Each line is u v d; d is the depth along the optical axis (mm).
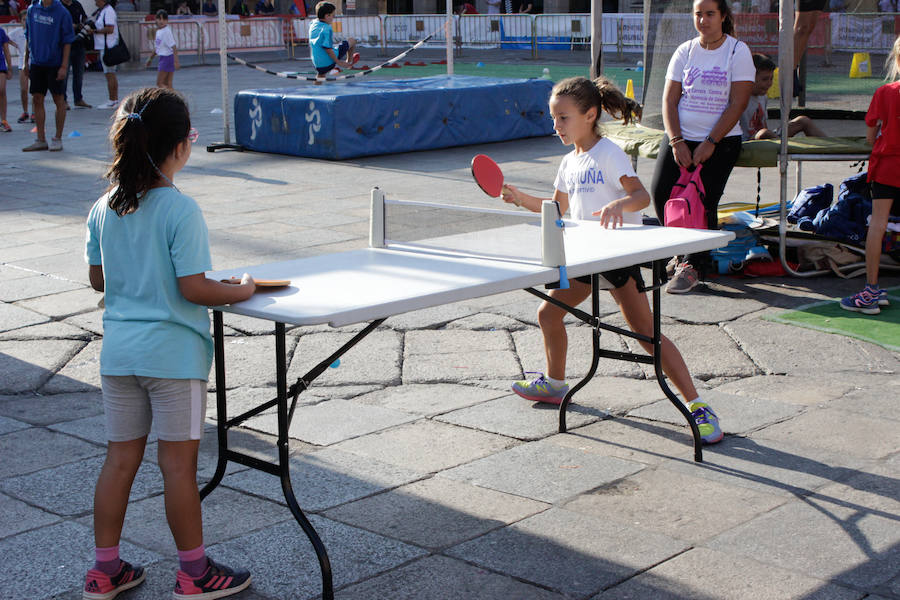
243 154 13297
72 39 13203
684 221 5574
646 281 6855
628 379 5031
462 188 10500
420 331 5871
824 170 11211
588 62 26703
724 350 5418
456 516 3572
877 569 3145
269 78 25094
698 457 4004
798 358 5246
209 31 31078
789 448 4129
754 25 9086
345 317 2783
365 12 40406
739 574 3121
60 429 4504
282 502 3715
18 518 3617
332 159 12586
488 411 4648
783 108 6523
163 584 3152
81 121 16594
